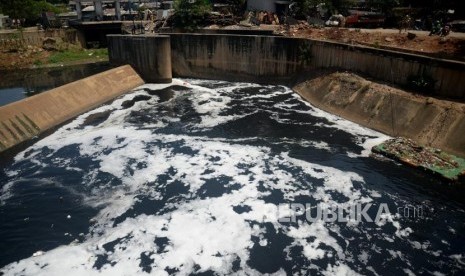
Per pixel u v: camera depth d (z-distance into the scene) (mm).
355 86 42438
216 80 58531
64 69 63312
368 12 65188
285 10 69062
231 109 44688
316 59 50656
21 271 20141
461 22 50531
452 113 33094
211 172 29969
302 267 20562
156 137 36688
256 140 35969
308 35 53844
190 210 25219
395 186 27891
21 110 36969
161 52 53875
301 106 45688
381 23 58406
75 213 24969
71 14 87500
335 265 20703
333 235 23000
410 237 22828
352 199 26422
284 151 33562
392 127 36562
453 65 34781
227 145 34844
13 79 57688
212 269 20375
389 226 23766
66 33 71562
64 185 28234
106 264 20656
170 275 19953
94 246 22016
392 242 22453
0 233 23094
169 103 46906
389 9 60219
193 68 58969
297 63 53125
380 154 32438
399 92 38312
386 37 46969
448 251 21781
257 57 55062
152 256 21250
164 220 24250
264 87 54219
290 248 21906
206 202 26078
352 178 28953
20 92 50531
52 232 23219
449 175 28234
